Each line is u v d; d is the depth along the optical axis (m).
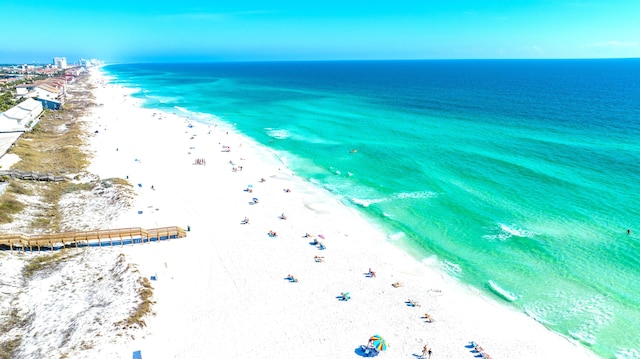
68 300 30.00
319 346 26.67
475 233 41.75
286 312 29.95
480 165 61.94
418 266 36.66
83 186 51.59
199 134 85.88
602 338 27.66
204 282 33.34
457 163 63.38
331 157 69.31
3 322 27.50
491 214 45.50
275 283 33.50
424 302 31.66
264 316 29.44
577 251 37.50
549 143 73.19
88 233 38.16
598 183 52.53
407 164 63.97
